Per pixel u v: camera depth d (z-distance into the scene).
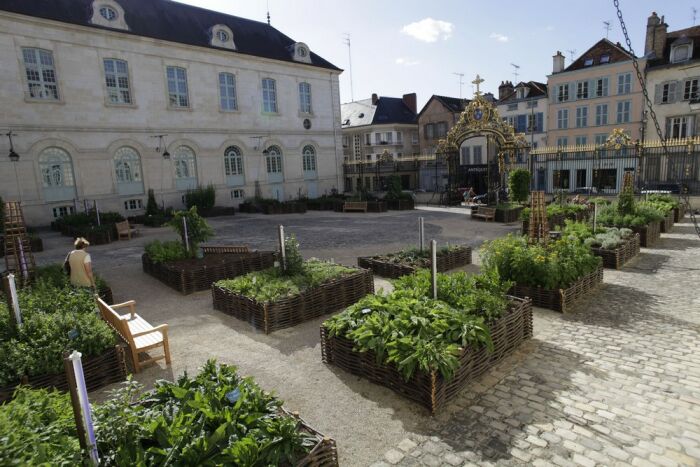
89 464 2.90
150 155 26.81
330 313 8.12
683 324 7.00
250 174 31.89
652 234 13.69
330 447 3.56
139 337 6.33
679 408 4.67
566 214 17.39
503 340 5.88
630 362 5.76
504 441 4.20
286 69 33.41
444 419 4.60
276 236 17.88
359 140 51.28
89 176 24.45
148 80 26.47
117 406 3.40
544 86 44.31
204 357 6.38
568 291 7.79
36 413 3.26
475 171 37.59
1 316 5.85
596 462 3.87
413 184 39.81
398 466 3.92
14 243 9.09
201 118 28.97
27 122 22.17
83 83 23.91
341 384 5.42
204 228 11.49
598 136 37.91
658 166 23.11
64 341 5.45
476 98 25.50
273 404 3.87
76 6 24.22
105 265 13.09
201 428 3.35
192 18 30.14
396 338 5.16
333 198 30.45
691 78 32.44
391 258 11.08
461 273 6.90
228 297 8.11
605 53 37.16
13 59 21.59
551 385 5.21
